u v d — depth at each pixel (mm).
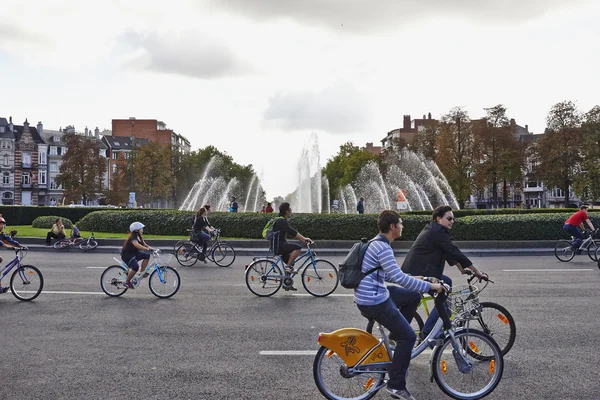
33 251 21344
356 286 5059
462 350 5289
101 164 82438
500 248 21703
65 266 16391
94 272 14977
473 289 6055
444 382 5266
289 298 11016
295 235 11297
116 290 11188
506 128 61312
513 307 9883
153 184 77875
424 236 6562
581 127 59750
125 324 8547
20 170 98500
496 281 13344
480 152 60219
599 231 22250
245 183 104438
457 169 59031
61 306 10039
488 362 5332
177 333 7957
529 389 5570
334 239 22578
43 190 100938
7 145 97562
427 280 5883
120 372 6129
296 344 7348
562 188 61469
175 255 17797
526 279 13703
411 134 117188
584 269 15875
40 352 6941
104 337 7715
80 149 79688
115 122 119625
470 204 107938
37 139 100750
